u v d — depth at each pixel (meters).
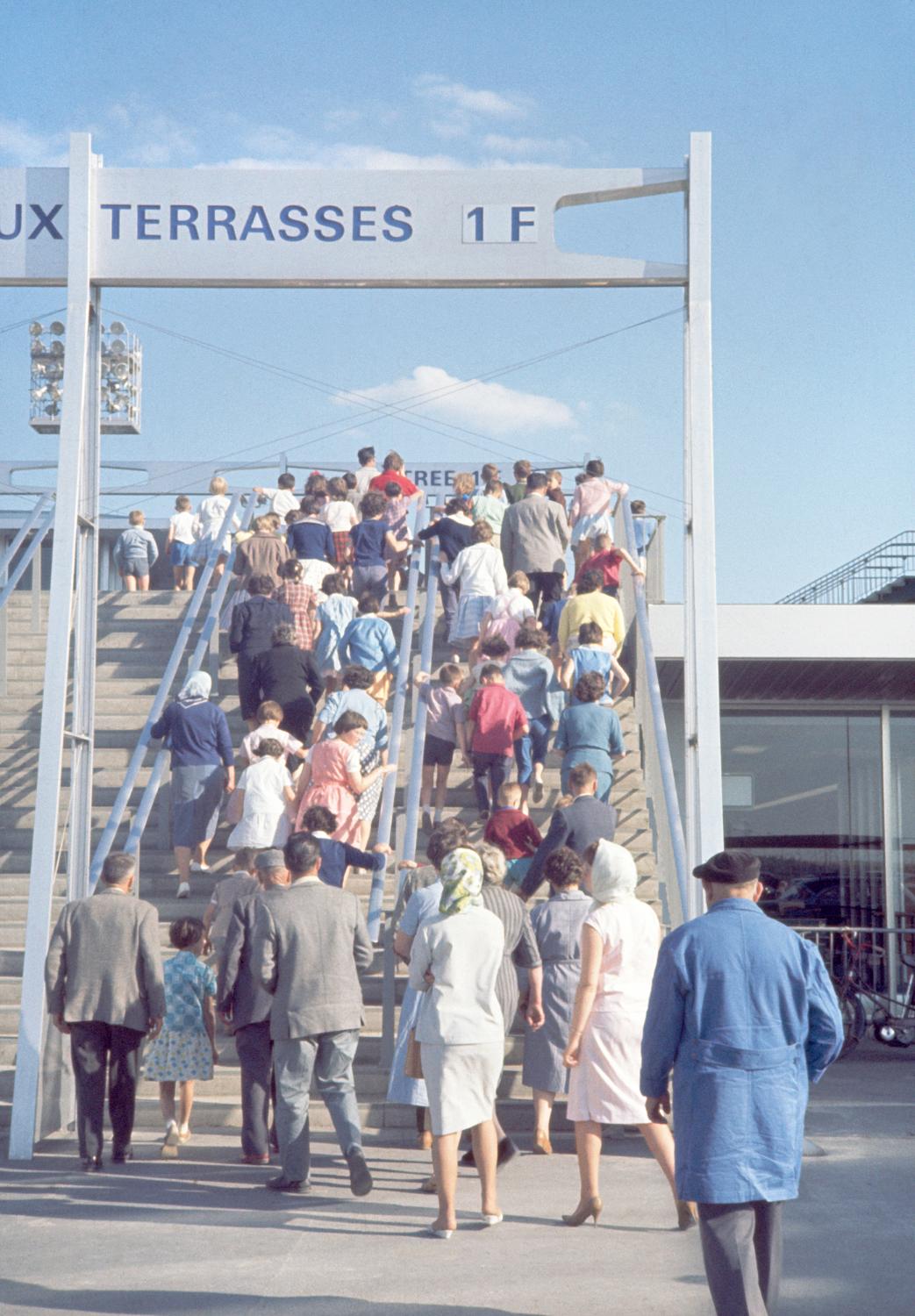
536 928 8.26
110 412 20.64
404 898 8.71
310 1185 7.37
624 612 14.67
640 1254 6.05
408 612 12.55
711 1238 4.52
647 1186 7.41
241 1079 8.05
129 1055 7.84
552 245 8.73
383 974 9.00
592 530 14.80
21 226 8.78
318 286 8.80
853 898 17.08
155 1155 8.08
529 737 11.16
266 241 8.70
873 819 17.20
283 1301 5.36
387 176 8.73
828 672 15.44
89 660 9.20
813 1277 5.77
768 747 17.36
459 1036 6.46
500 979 7.26
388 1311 5.23
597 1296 5.42
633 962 6.62
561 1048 8.20
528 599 13.21
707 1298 5.39
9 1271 5.77
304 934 7.15
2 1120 8.48
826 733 17.36
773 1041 4.59
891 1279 5.72
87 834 9.14
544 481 13.66
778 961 4.64
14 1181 7.44
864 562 21.11
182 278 8.71
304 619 12.34
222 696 13.46
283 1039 7.14
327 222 8.71
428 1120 8.27
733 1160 4.50
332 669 12.40
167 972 8.16
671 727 16.97
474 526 13.07
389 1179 7.53
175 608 15.02
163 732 10.80
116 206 8.74
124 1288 5.53
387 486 14.90
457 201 8.73
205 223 8.72
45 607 15.23
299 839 7.32
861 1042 15.43
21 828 11.94
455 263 8.70
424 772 11.27
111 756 12.41
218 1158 8.02
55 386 18.00
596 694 10.38
